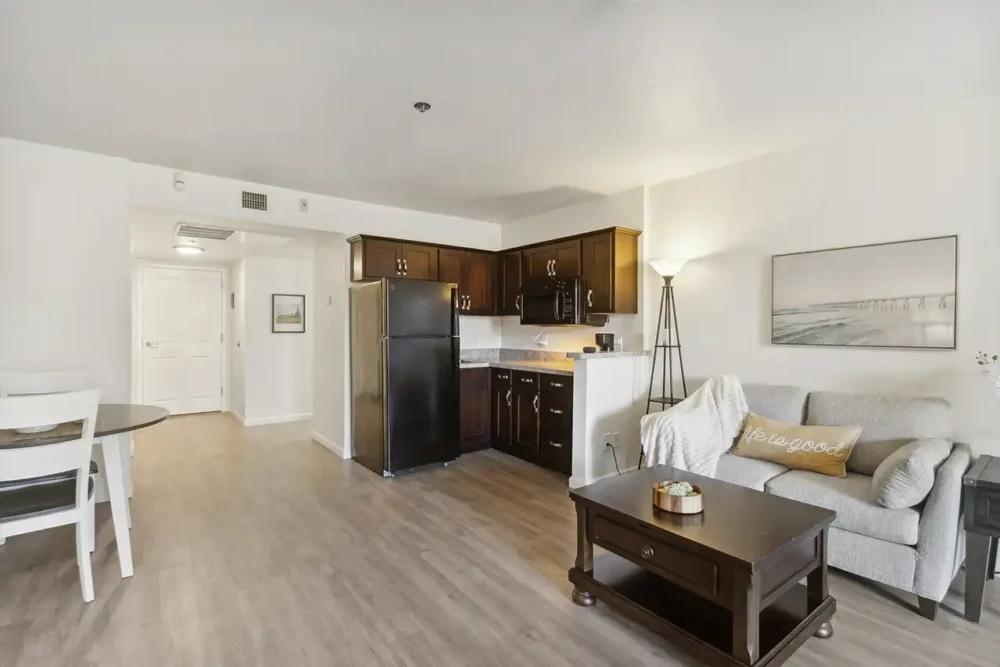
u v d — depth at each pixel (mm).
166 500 3555
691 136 3143
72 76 2385
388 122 2920
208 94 2572
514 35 2051
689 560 1847
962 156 2686
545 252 4824
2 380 2951
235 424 6250
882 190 2959
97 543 2848
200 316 6996
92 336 3432
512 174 3898
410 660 1889
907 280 2863
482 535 2990
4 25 1965
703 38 2078
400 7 1862
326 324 5160
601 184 4164
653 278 4164
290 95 2582
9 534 2109
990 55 2209
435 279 5020
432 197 4602
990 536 2098
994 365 2596
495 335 5844
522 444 4629
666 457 3047
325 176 3965
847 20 1955
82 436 2285
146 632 2037
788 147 3332
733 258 3656
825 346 3193
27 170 3234
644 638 2033
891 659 1902
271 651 1932
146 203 3684
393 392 4145
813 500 2477
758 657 1716
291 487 3854
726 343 3699
